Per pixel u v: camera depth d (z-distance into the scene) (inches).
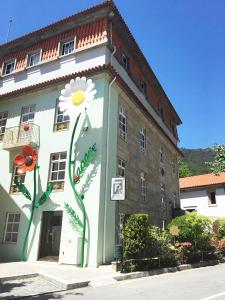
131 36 767.7
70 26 745.6
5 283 377.7
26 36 797.9
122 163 693.9
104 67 634.2
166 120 1113.4
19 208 649.0
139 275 437.4
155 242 517.3
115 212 610.2
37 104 712.4
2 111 764.6
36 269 476.7
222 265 600.1
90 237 545.0
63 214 585.0
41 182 637.3
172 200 1040.8
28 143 660.1
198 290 326.0
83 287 370.0
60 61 731.4
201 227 634.8
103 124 611.5
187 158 3693.4
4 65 837.2
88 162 589.3
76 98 605.0
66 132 644.7
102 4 688.4
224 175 1355.8
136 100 757.3
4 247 637.3
